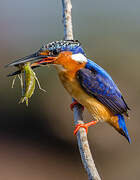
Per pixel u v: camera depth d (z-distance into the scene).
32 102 14.30
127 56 14.11
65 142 13.81
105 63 14.12
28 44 15.79
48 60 6.91
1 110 14.48
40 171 13.00
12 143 14.00
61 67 7.09
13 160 13.45
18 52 15.44
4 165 13.20
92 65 7.41
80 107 7.32
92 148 13.02
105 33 14.82
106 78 7.47
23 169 13.09
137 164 12.73
